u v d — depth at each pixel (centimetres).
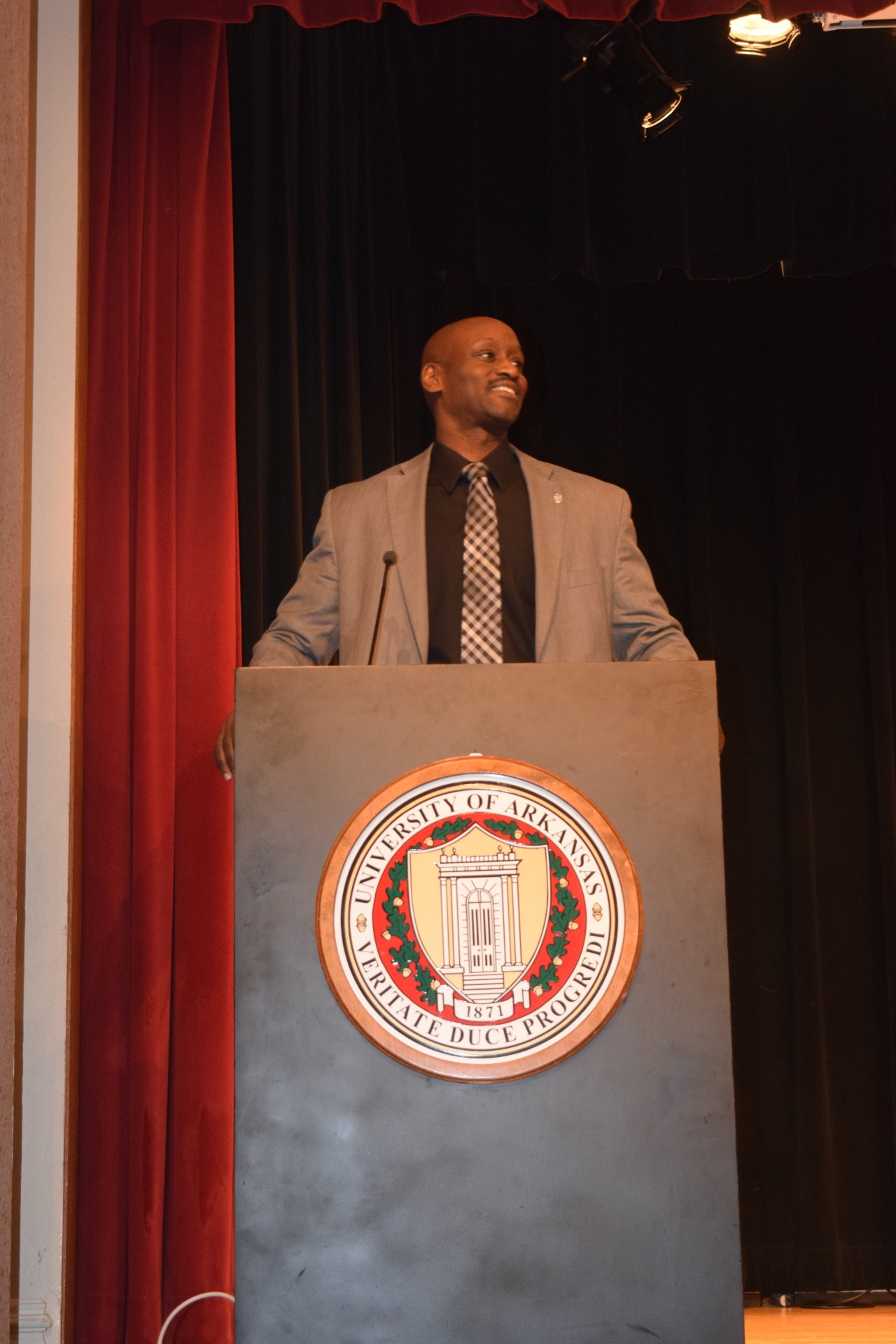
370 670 115
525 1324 106
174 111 268
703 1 258
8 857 109
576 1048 109
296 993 110
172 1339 228
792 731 317
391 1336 105
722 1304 106
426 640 173
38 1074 224
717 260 315
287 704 114
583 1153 108
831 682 326
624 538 179
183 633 252
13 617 113
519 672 115
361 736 114
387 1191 107
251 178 293
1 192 113
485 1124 108
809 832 313
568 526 178
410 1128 108
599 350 327
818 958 310
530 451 326
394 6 312
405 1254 107
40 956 226
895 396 334
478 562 180
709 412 335
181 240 262
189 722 249
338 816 113
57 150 249
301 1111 108
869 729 324
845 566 330
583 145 309
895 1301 297
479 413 189
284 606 185
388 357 310
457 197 304
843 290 338
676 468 331
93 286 252
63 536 238
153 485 252
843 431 335
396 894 111
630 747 115
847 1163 307
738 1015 311
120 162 261
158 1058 233
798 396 337
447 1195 107
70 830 229
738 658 326
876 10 255
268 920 111
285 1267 106
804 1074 303
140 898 237
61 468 240
